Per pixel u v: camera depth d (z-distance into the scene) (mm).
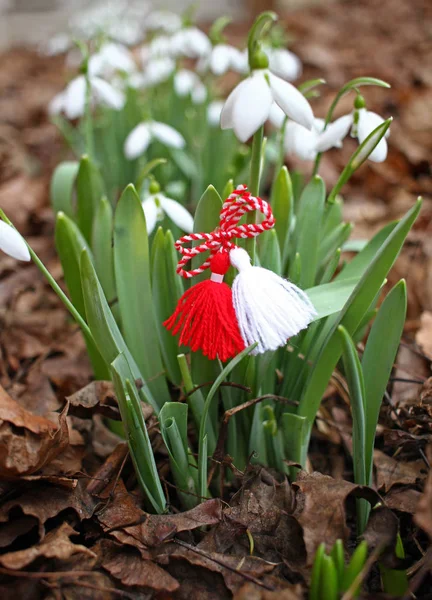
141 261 333
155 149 602
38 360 456
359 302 305
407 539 334
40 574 305
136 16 846
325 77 1038
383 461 365
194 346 301
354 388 300
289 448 342
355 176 709
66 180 436
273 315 289
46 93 1167
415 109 820
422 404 360
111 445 388
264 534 323
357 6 1710
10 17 1716
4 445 317
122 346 329
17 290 539
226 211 298
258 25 286
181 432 327
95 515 333
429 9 1592
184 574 315
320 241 368
